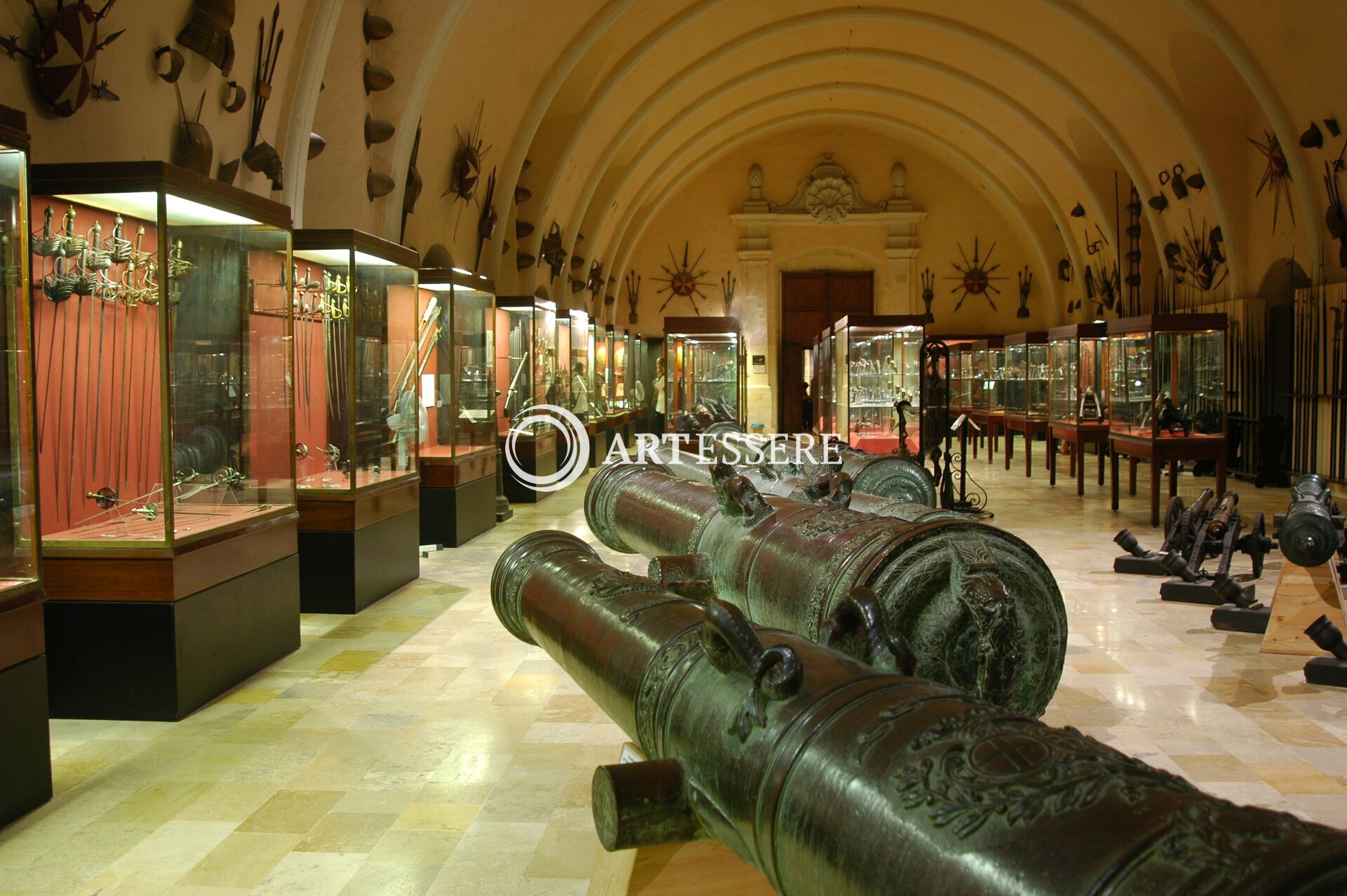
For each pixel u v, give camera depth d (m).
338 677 5.23
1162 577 7.79
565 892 3.00
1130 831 1.18
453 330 9.05
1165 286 18.23
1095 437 13.14
